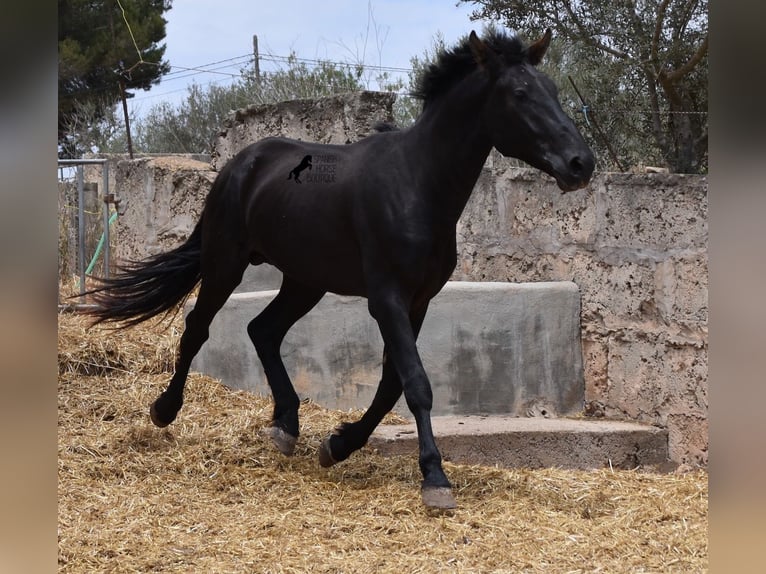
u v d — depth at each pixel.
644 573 3.42
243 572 3.36
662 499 4.47
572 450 5.43
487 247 6.98
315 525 3.94
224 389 6.30
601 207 6.12
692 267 5.39
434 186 4.32
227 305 6.40
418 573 3.37
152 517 4.00
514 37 4.23
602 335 6.14
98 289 5.34
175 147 18.67
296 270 4.82
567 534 3.87
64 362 6.34
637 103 12.72
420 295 4.45
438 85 4.42
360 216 4.40
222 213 5.09
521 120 4.09
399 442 5.19
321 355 6.18
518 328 6.15
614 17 12.43
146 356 6.66
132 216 8.54
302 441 5.38
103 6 19.33
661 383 5.62
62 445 4.97
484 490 4.51
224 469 4.81
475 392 6.08
